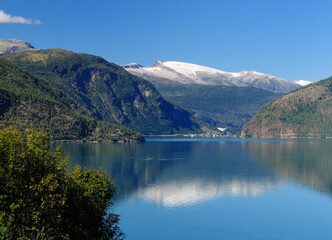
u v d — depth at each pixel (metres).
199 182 173.00
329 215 119.25
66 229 62.38
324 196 145.12
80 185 70.94
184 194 146.88
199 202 134.75
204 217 116.56
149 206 128.00
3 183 56.31
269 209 126.12
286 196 144.50
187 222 111.25
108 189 77.38
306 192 151.75
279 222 112.12
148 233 101.25
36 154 60.78
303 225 108.94
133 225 108.12
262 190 156.12
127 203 132.25
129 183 169.25
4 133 60.72
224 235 100.25
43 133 65.69
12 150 58.03
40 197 57.25
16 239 53.19
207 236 100.06
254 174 199.50
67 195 64.06
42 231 55.19
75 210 65.62
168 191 152.00
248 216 117.69
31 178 57.56
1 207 54.38
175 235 100.19
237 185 166.25
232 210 123.75
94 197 72.25
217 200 137.38
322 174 199.88
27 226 54.88
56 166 63.78
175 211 122.38
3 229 52.44
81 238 64.56
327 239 98.50
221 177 188.25
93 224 70.00
